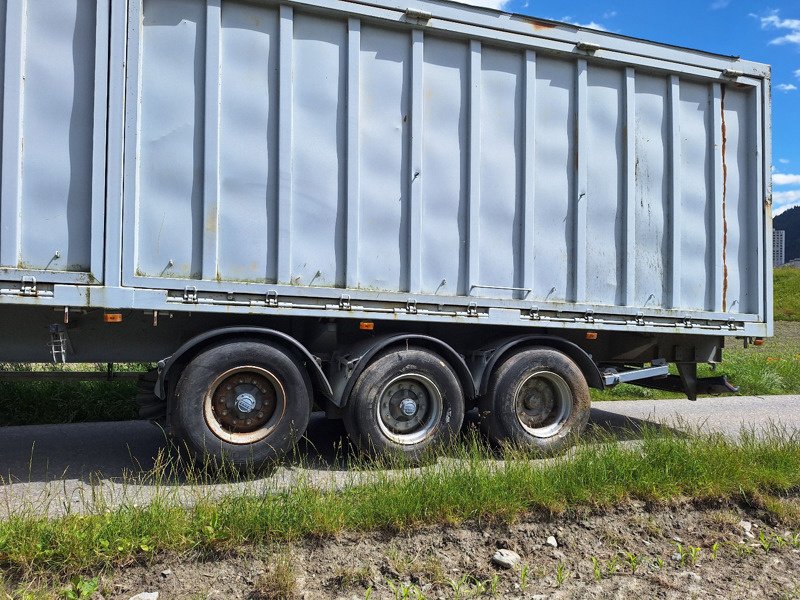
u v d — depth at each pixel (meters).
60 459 5.41
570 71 6.12
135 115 4.68
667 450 4.92
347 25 5.29
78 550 3.21
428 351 5.45
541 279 5.96
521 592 3.30
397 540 3.69
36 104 4.50
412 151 5.46
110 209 4.59
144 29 4.76
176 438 4.79
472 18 5.63
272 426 4.95
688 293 6.56
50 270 4.49
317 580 3.28
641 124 6.40
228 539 3.44
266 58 5.07
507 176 5.86
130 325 5.08
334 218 5.26
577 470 4.52
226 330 4.84
